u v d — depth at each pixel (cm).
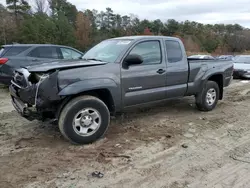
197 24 10531
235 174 361
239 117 621
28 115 438
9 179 345
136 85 504
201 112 657
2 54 873
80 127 442
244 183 340
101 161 393
